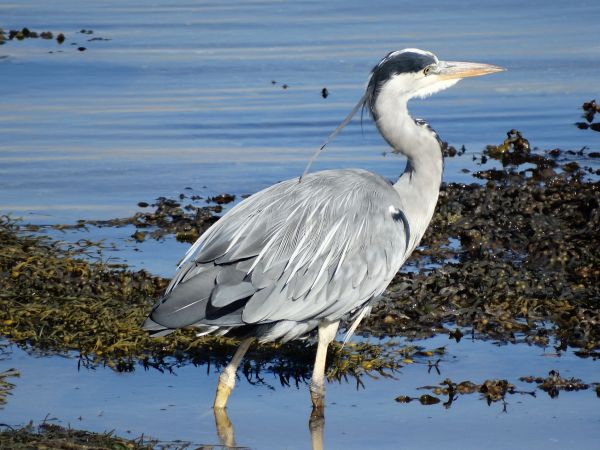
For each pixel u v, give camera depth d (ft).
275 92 81.66
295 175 61.62
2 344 39.99
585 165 62.64
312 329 35.17
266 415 34.42
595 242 49.06
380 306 43.16
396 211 36.35
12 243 48.98
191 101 79.77
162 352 39.99
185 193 59.21
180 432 32.86
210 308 32.73
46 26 110.22
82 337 40.42
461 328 41.70
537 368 37.68
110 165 64.49
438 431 32.73
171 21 111.55
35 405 34.63
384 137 38.55
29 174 62.54
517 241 50.49
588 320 40.75
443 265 47.16
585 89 80.64
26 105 79.15
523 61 88.84
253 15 113.09
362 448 31.65
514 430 32.65
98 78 87.56
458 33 99.19
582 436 32.17
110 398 35.55
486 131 71.05
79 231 52.80
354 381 37.17
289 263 33.88
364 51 92.84
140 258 49.16
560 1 116.88
